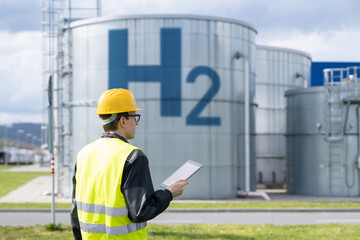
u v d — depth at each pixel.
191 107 20.11
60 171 22.47
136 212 2.90
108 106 3.25
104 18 20.39
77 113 21.03
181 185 3.15
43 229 11.45
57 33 22.61
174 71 20.02
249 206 17.06
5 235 10.58
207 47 20.36
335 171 22.84
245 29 21.42
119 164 3.02
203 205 17.42
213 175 20.27
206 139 20.23
